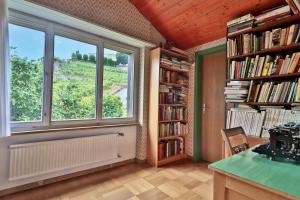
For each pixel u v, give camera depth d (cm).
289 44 190
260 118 209
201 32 296
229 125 235
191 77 343
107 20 261
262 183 85
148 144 312
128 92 315
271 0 210
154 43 320
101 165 274
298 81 185
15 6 197
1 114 177
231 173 96
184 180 248
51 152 219
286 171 100
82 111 259
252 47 221
